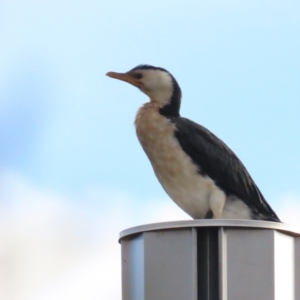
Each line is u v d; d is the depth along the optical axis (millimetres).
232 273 8648
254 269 8656
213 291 8641
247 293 8594
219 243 8680
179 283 8688
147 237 8969
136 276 9148
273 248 8719
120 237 9438
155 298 8742
